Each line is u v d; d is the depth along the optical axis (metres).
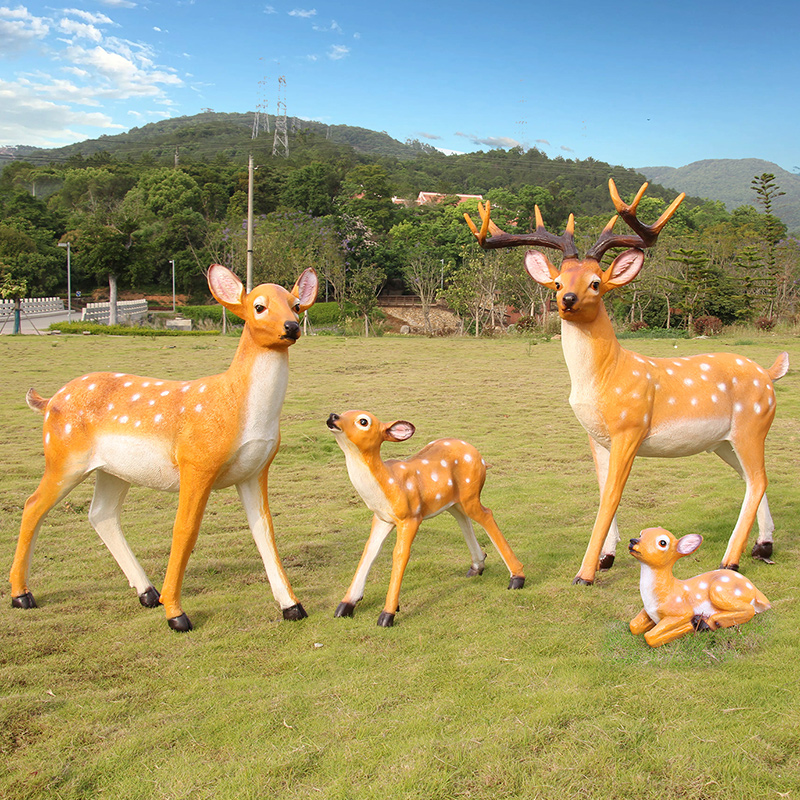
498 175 139.00
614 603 5.00
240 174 80.31
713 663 4.05
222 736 3.50
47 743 3.47
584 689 3.81
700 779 3.10
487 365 19.89
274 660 4.31
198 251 62.84
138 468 4.95
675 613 4.29
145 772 3.25
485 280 43.28
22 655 4.38
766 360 18.86
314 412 13.05
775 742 3.32
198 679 4.08
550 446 10.58
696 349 21.98
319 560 6.16
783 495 7.61
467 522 5.54
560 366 19.61
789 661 4.03
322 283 54.44
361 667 4.18
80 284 64.31
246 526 7.19
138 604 5.20
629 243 5.38
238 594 5.38
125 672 4.16
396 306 58.53
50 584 5.58
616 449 5.38
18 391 14.59
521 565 5.40
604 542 5.76
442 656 4.28
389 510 4.86
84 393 5.06
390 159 145.25
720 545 6.14
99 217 69.62
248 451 4.82
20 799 3.08
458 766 3.21
